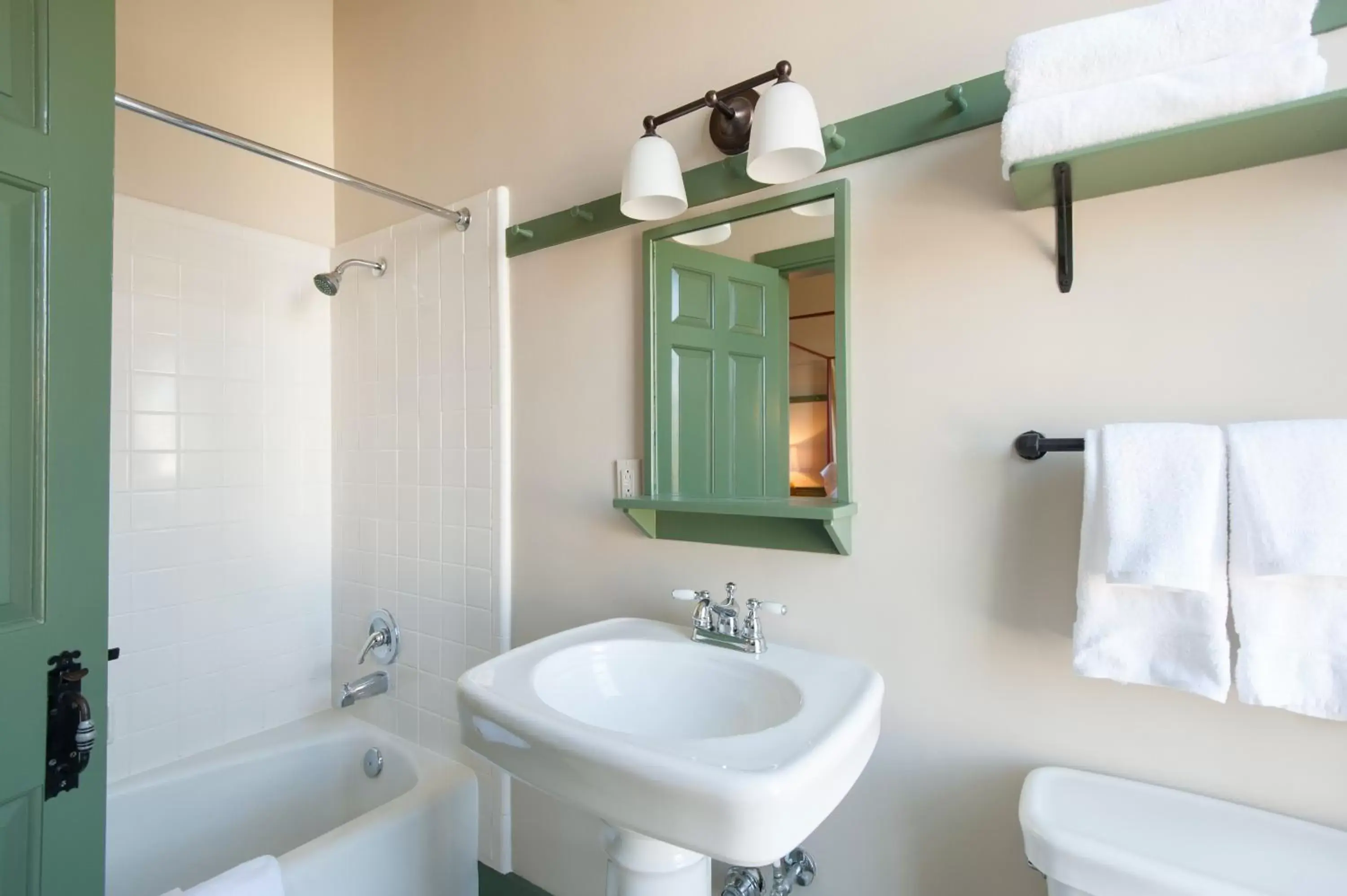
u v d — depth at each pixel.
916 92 1.12
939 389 1.10
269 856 1.40
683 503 1.27
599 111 1.54
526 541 1.69
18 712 0.94
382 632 1.99
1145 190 0.94
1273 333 0.86
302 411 2.16
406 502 1.97
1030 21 1.03
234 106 2.00
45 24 0.99
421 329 1.93
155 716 1.81
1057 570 0.99
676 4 1.42
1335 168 0.83
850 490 1.16
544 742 0.86
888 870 1.13
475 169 1.81
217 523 1.96
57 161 0.99
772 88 1.09
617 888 1.04
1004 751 1.03
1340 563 0.73
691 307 1.37
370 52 2.12
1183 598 0.83
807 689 1.01
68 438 1.00
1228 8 0.77
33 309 0.97
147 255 1.81
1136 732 0.93
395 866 1.51
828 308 1.19
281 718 2.09
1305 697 0.77
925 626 1.11
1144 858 0.74
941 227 1.10
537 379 1.67
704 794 0.73
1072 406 0.99
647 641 1.25
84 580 1.01
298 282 2.16
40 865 0.95
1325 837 0.80
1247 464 0.79
